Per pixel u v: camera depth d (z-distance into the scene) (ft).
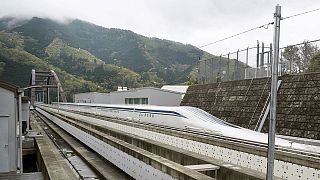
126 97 146.20
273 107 14.67
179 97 129.80
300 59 66.28
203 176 21.86
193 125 62.85
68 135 85.40
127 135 57.36
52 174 31.27
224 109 78.33
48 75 293.43
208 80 101.65
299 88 56.54
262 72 72.64
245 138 46.88
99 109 131.64
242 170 27.14
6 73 322.34
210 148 44.62
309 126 51.21
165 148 42.91
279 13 14.97
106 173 39.73
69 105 192.65
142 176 30.58
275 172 33.30
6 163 40.29
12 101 40.52
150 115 82.74
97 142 53.06
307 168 29.89
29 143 58.18
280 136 51.06
